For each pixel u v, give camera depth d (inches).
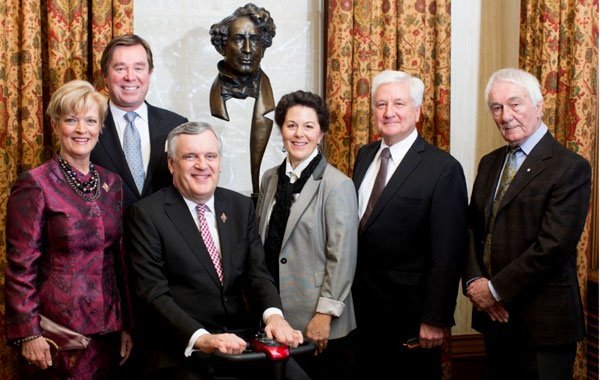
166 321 85.1
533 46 137.6
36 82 123.2
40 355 84.7
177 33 142.5
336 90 137.6
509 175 102.3
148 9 140.9
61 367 86.6
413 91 103.6
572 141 131.3
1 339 120.3
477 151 154.8
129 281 93.7
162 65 142.2
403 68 139.3
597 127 134.7
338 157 138.8
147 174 104.3
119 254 96.3
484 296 98.0
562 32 132.3
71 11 126.0
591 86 131.2
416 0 138.9
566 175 94.0
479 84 153.8
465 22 152.1
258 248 99.0
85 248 88.4
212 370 84.7
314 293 97.5
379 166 108.0
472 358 154.2
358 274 104.9
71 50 126.7
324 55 149.4
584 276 131.7
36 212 85.7
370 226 102.4
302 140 99.7
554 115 133.9
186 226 92.9
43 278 87.1
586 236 131.2
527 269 93.6
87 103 88.8
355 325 101.0
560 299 95.4
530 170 98.0
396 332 102.3
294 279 98.7
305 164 102.0
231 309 93.4
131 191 102.9
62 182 89.0
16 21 123.1
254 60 116.5
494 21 153.6
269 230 101.7
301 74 149.9
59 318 86.1
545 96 133.3
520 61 142.4
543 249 92.2
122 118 106.4
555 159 96.5
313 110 100.3
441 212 99.9
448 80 141.3
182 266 91.5
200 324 86.2
